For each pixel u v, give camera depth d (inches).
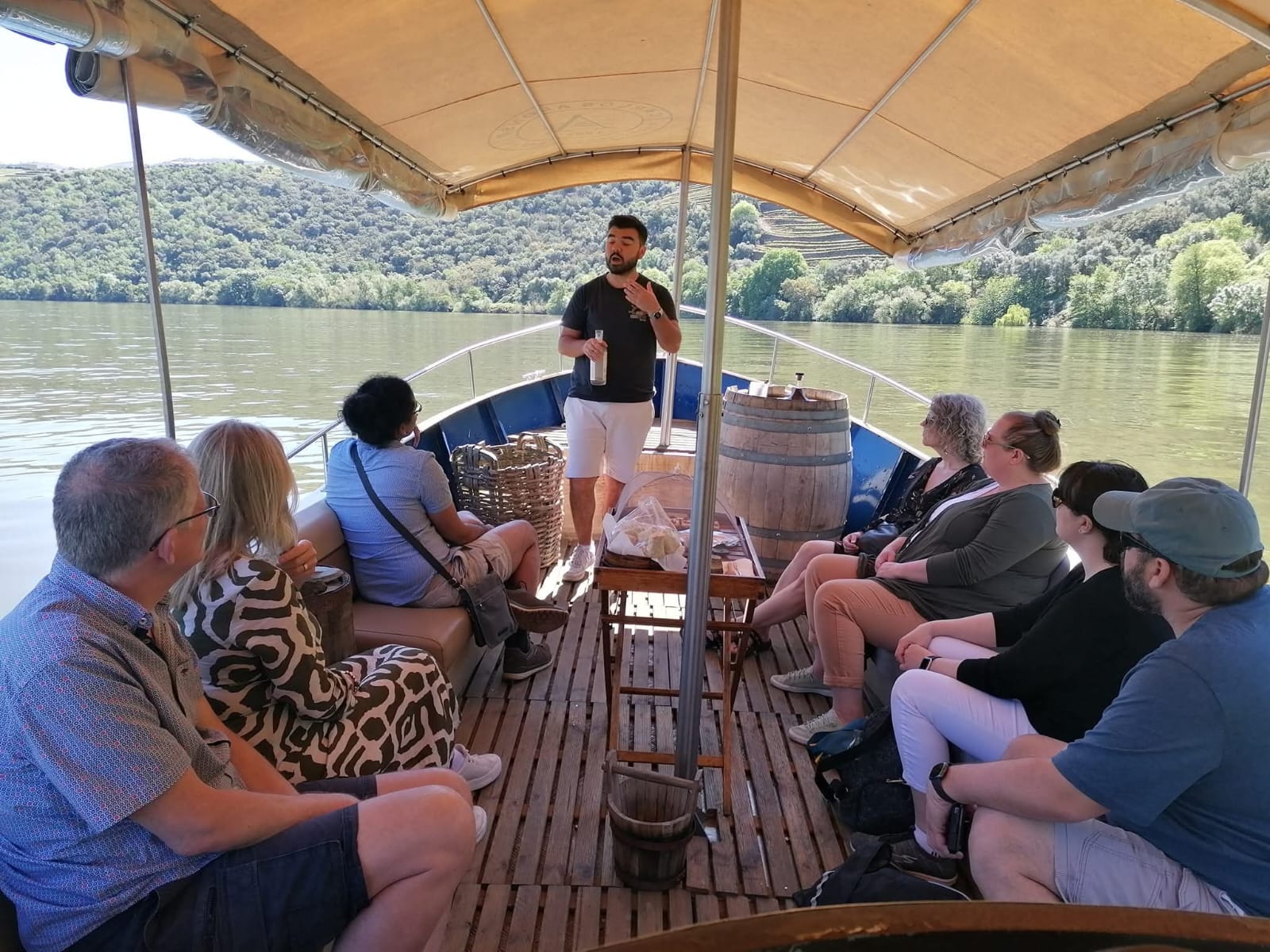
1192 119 100.3
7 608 191.0
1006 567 99.2
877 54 114.6
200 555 51.3
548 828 89.4
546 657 126.3
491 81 131.8
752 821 92.4
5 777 46.1
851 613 104.4
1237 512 52.9
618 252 147.9
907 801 85.7
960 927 31.7
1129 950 29.3
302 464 629.6
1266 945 31.6
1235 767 52.9
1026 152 130.3
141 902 48.9
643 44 122.2
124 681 46.8
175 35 81.7
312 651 68.7
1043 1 88.3
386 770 79.0
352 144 132.7
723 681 101.7
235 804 50.1
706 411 78.0
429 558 109.1
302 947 52.8
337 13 93.7
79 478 47.1
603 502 185.0
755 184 197.0
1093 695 72.5
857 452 197.6
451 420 193.2
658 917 77.7
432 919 55.6
